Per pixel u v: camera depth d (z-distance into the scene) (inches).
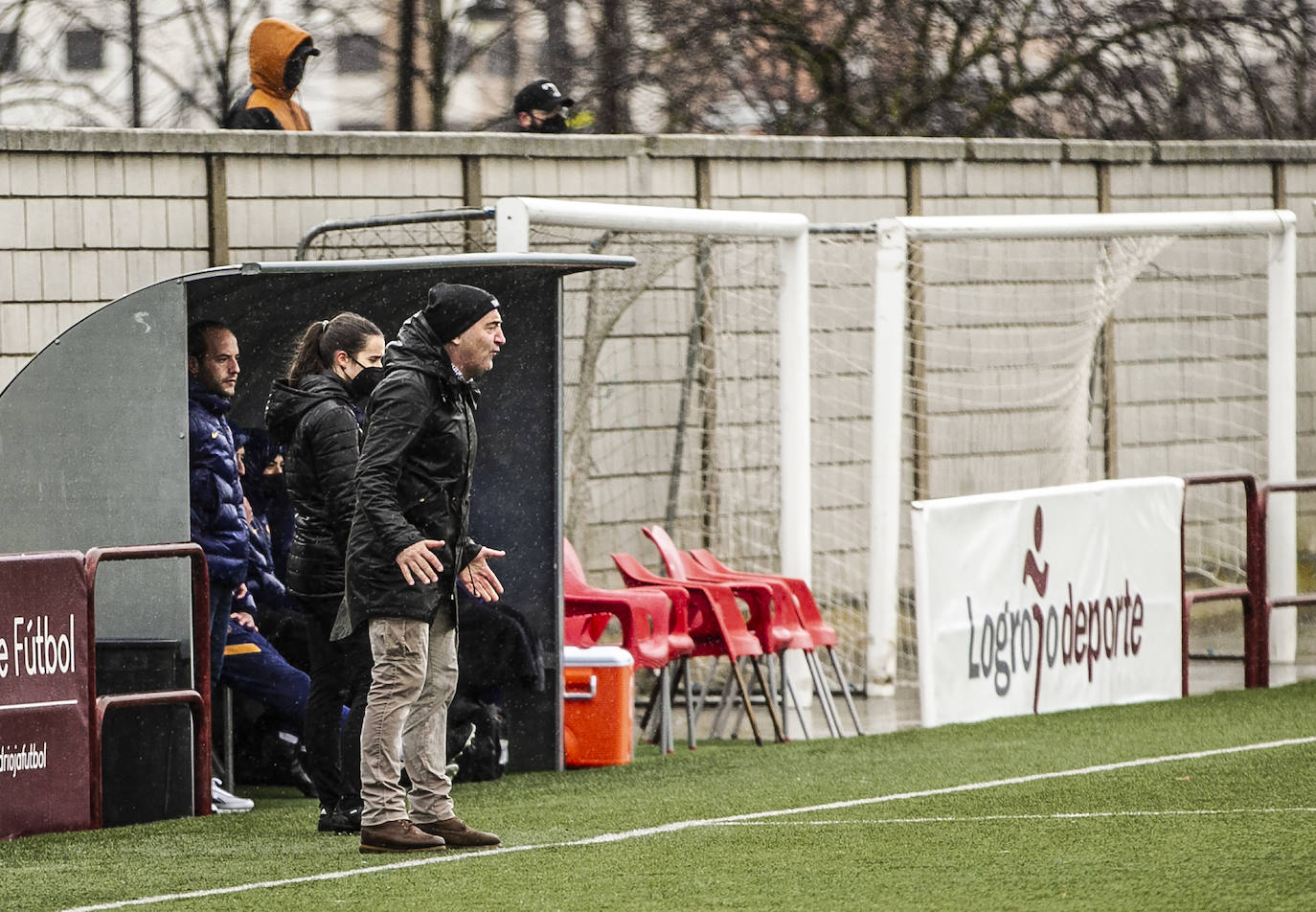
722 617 1485.0
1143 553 1685.5
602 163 1740.9
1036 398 2009.1
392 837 1026.7
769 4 2753.4
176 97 2765.7
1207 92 2839.6
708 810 1175.0
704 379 1791.3
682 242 1731.1
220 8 2773.1
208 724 1193.4
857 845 1041.5
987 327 1967.3
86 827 1139.9
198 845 1079.6
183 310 1190.3
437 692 1043.3
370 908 889.5
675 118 2783.0
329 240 1619.1
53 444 1208.8
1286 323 1921.8
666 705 1464.1
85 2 2719.0
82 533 1208.8
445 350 1015.6
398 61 2817.4
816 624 1555.1
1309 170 2213.3
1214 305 2160.4
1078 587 1637.6
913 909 871.7
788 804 1196.5
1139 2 2807.6
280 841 1087.0
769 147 1823.3
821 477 1882.4
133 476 1200.8
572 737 1393.9
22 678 1116.5
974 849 1023.0
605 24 2787.9
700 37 2748.5
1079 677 1641.2
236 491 1235.9
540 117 1835.6
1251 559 1761.8
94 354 1202.6
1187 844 1020.5
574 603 1435.8
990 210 1972.2
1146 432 2105.1
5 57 2694.4
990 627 1574.8
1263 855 979.3
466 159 1681.8
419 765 1046.4
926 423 1916.8
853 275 1892.2
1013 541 1589.6
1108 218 1806.1
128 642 1190.9
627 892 918.4
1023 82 2797.7
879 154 1889.8
